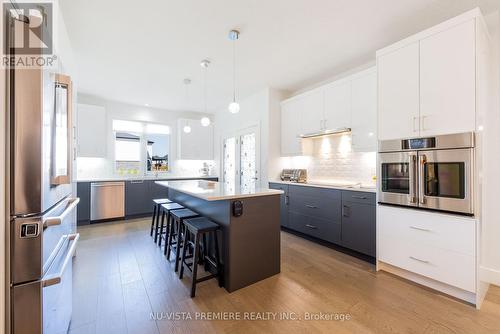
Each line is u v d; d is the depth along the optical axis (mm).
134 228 4141
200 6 2123
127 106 5391
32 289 1060
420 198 2158
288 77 3850
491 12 2215
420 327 1641
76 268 2543
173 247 3074
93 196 4402
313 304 1916
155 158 5785
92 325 1646
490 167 2199
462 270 1928
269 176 4344
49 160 1190
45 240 1121
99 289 2119
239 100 5156
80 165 4840
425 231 2141
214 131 6359
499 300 1963
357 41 2738
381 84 2461
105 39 2672
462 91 1916
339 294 2062
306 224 3543
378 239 2510
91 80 3961
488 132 2195
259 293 2080
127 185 4805
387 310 1835
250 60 3223
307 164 4332
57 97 1371
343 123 3328
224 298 2000
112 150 5188
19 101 1013
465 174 1899
